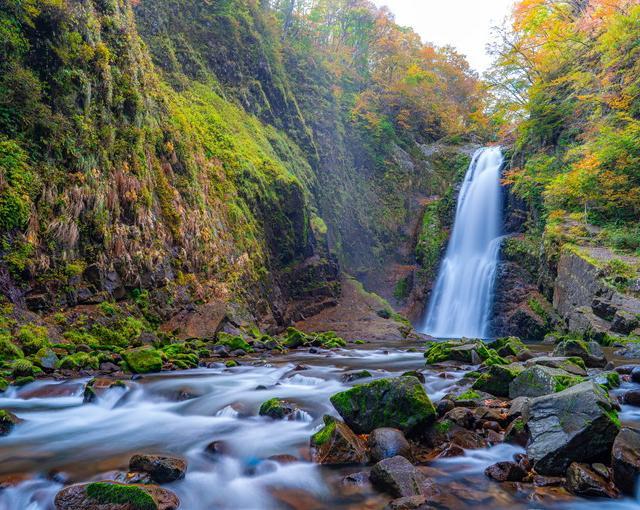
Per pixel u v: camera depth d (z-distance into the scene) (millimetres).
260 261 24438
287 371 11375
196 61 31516
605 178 21453
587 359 10648
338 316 27750
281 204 28297
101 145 16266
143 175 17922
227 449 6020
